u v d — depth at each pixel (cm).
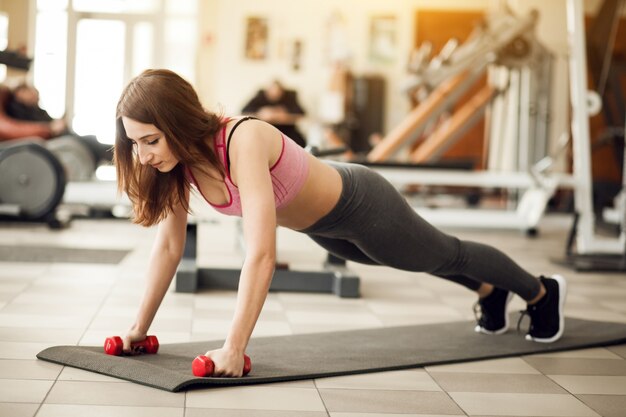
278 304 364
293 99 1167
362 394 223
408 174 729
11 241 542
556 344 292
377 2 1235
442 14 1228
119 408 199
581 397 230
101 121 1308
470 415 209
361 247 247
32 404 200
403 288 427
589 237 578
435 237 251
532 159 797
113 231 639
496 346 286
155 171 223
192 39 1301
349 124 1186
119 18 1301
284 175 222
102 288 381
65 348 249
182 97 210
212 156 214
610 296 427
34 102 853
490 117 997
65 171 623
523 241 700
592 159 1091
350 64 1217
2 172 611
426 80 798
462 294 414
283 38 1240
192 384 217
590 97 576
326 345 278
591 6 1063
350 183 234
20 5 1293
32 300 342
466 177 734
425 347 281
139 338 247
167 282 247
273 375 231
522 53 789
